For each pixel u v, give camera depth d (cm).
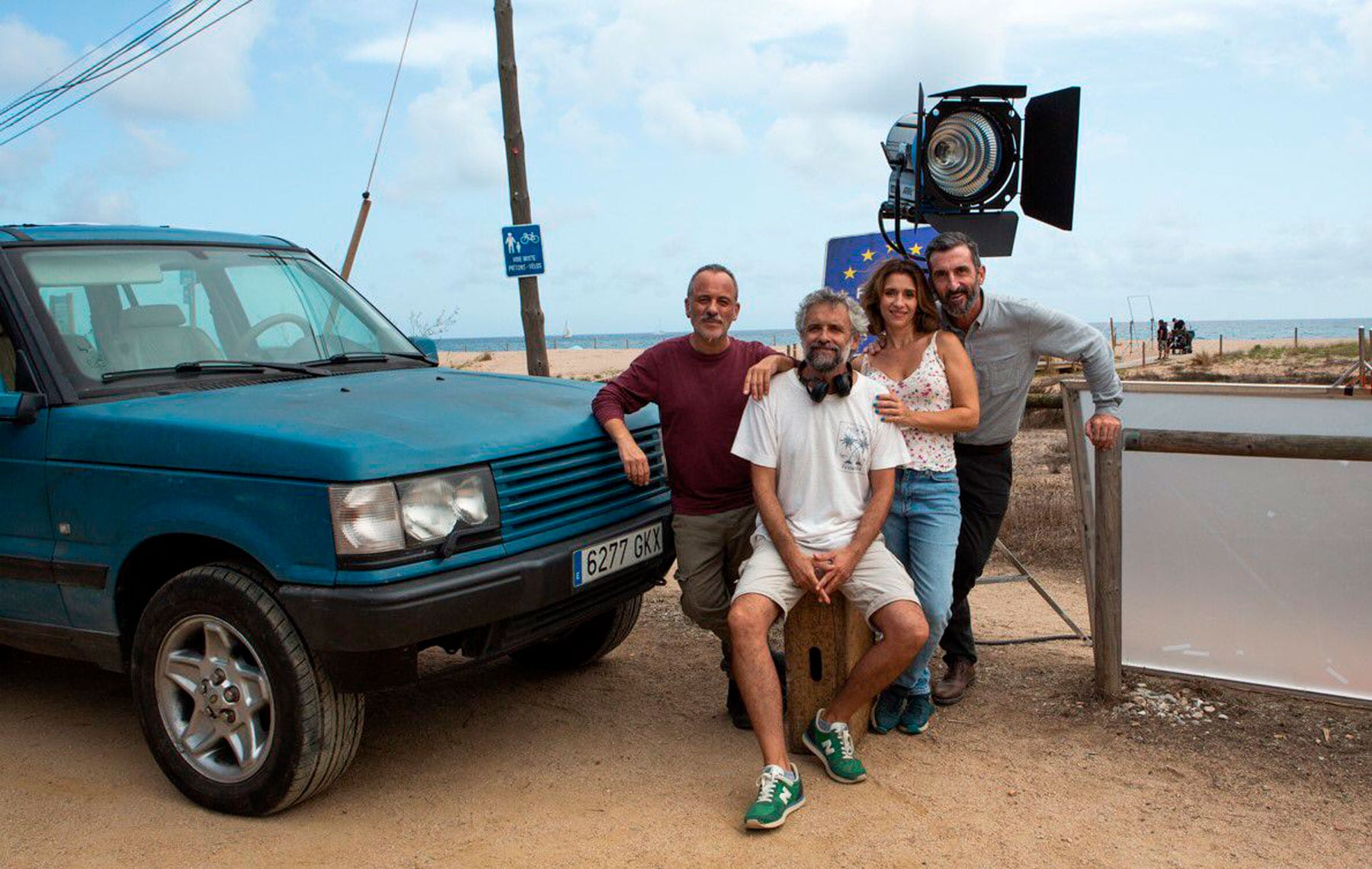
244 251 507
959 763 393
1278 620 423
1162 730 414
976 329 431
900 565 395
